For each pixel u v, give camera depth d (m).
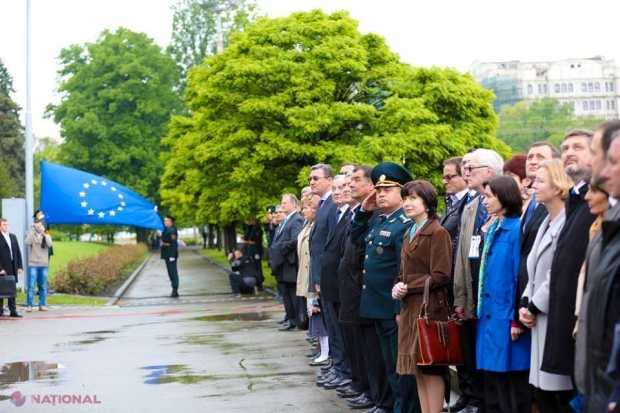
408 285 7.09
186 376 10.69
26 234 24.66
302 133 26.52
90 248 56.69
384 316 7.62
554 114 102.25
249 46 28.89
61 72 72.12
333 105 26.86
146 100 70.06
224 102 28.33
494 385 6.79
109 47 71.00
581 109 127.75
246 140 27.69
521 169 7.62
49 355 12.85
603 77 127.88
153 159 70.25
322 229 10.62
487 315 6.68
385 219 7.81
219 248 70.94
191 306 22.56
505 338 6.58
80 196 24.80
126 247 57.47
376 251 7.70
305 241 12.60
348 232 8.49
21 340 14.84
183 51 71.62
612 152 4.04
